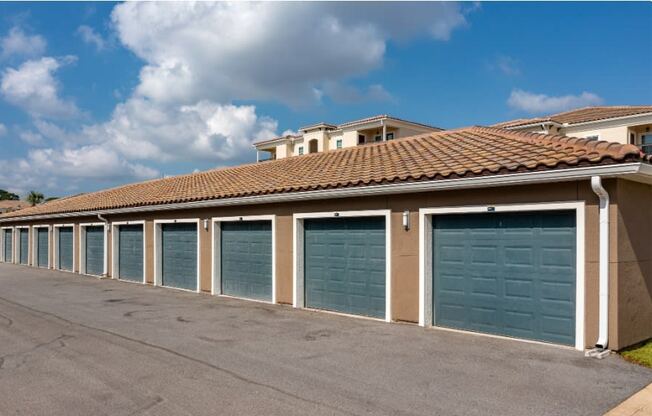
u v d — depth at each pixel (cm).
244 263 1395
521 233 841
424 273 945
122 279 1956
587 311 753
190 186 1872
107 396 579
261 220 1328
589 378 622
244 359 727
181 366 695
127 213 1884
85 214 2095
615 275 731
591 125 3008
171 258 1691
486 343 810
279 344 819
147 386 611
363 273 1079
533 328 823
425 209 946
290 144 5350
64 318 1082
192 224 1592
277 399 561
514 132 1138
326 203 1129
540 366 675
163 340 856
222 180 1777
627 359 700
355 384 610
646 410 521
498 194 845
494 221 874
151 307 1231
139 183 2661
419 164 1041
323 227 1168
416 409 528
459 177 862
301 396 570
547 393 571
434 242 955
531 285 827
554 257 803
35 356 760
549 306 806
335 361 712
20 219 2820
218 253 1477
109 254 2020
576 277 768
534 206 805
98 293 1527
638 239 791
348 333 898
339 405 541
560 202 780
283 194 1181
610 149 754
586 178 740
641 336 788
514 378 625
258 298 1343
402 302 985
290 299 1222
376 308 1052
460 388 591
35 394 589
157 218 1725
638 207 796
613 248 734
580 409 524
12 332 938
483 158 930
